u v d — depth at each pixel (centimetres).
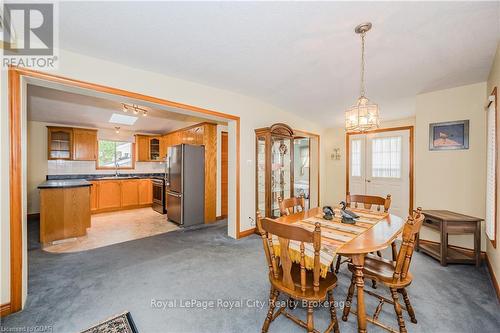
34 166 476
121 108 413
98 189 532
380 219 199
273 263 152
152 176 648
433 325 159
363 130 207
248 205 365
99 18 159
